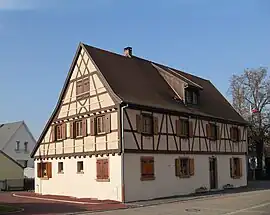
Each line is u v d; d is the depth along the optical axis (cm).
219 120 3547
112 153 2670
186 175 3084
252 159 5212
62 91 3177
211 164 3428
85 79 2984
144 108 2791
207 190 3291
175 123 3064
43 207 2328
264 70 5209
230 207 2194
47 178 3291
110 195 2672
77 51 3066
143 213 1997
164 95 3178
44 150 3362
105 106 2775
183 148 3100
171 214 1931
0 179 4594
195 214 1917
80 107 3003
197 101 3478
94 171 2820
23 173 4847
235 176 3697
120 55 3253
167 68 3703
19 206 2383
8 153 6128
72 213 2058
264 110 5234
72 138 3047
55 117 3259
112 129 2697
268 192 3212
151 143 2822
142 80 3152
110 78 2861
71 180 3030
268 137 5253
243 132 3941
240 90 5291
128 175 2627
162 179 2866
